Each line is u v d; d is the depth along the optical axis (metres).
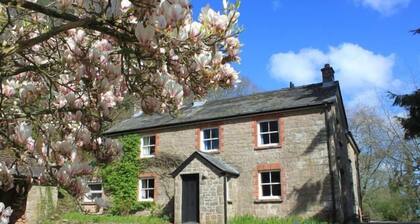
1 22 2.78
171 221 19.73
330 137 18.06
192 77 2.78
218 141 20.88
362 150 40.69
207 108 22.88
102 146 2.93
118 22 2.42
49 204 15.27
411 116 16.23
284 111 19.31
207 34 2.53
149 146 22.84
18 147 2.63
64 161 2.63
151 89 2.64
